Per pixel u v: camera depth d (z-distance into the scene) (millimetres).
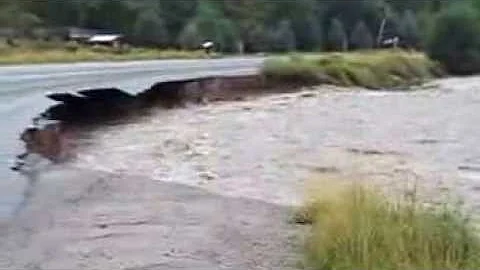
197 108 28891
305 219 10953
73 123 21141
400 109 32062
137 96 26141
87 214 10750
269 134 22578
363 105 33438
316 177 14727
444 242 8336
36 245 9078
